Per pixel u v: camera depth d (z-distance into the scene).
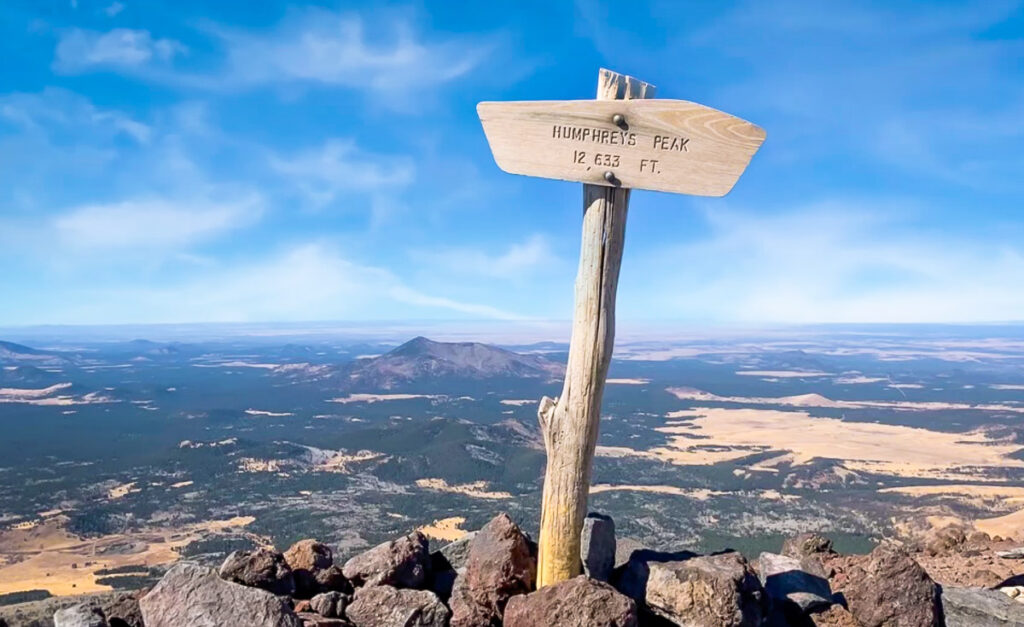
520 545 6.89
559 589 6.16
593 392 6.48
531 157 6.45
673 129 6.30
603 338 6.47
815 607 7.64
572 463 6.53
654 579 6.82
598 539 7.06
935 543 12.20
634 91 6.52
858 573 7.54
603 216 6.46
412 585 7.29
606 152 6.37
